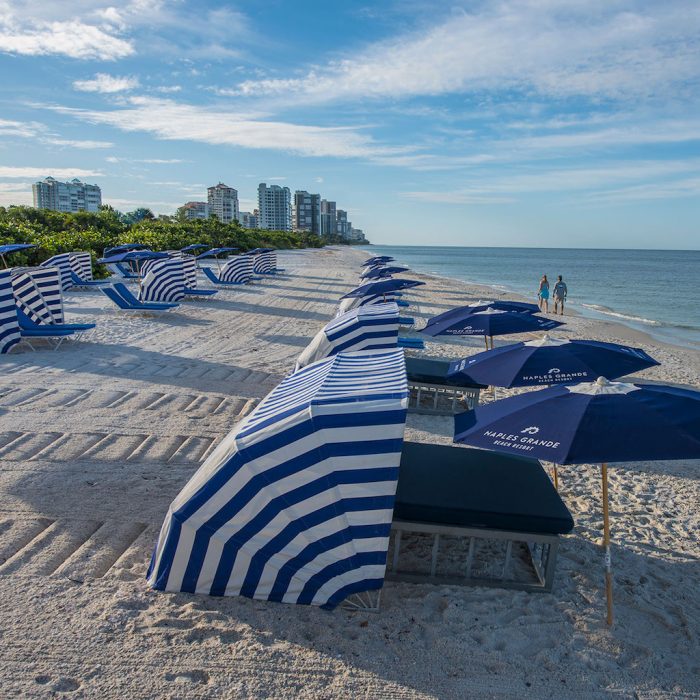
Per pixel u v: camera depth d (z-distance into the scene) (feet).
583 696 10.77
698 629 12.78
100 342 38.19
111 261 61.67
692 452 10.39
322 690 10.62
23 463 19.40
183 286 56.80
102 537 15.29
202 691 10.45
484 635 12.23
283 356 36.58
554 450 10.78
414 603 13.24
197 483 13.20
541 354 17.71
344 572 12.64
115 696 10.23
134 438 21.95
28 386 27.66
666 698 10.82
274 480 12.65
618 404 11.68
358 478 12.49
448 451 16.67
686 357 46.70
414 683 10.87
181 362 33.81
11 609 12.33
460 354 40.40
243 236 171.01
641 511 18.47
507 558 13.82
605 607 13.42
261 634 11.94
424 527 13.53
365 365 15.98
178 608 12.59
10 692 10.20
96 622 12.03
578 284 152.05
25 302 38.47
